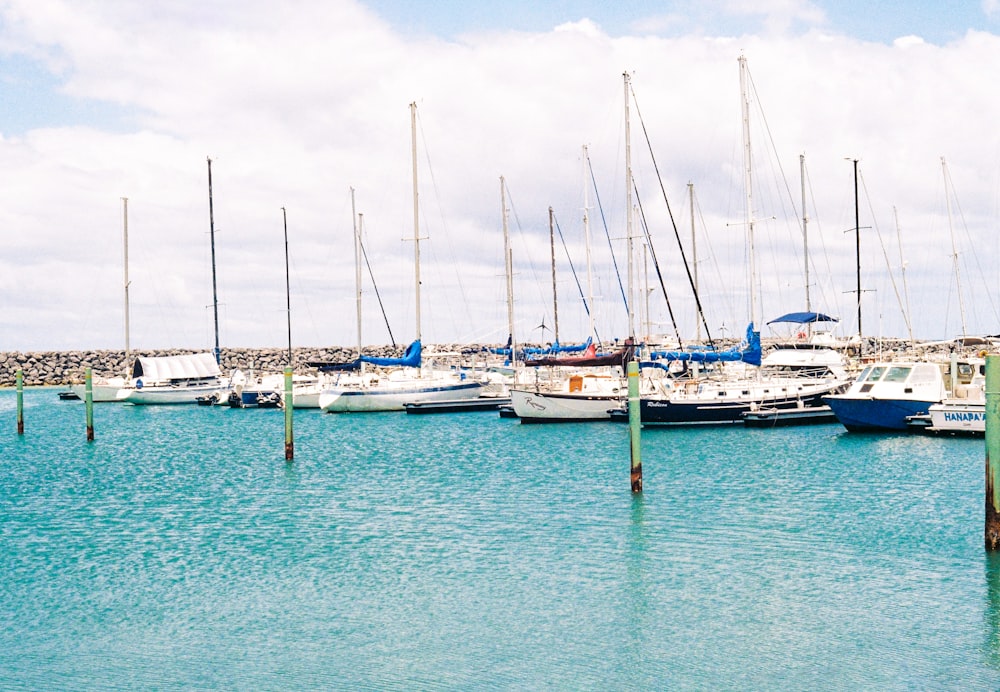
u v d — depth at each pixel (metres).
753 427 47.88
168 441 52.44
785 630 18.09
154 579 22.27
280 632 18.66
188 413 73.81
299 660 17.33
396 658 17.33
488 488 32.81
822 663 16.64
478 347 80.62
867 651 17.08
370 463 40.25
